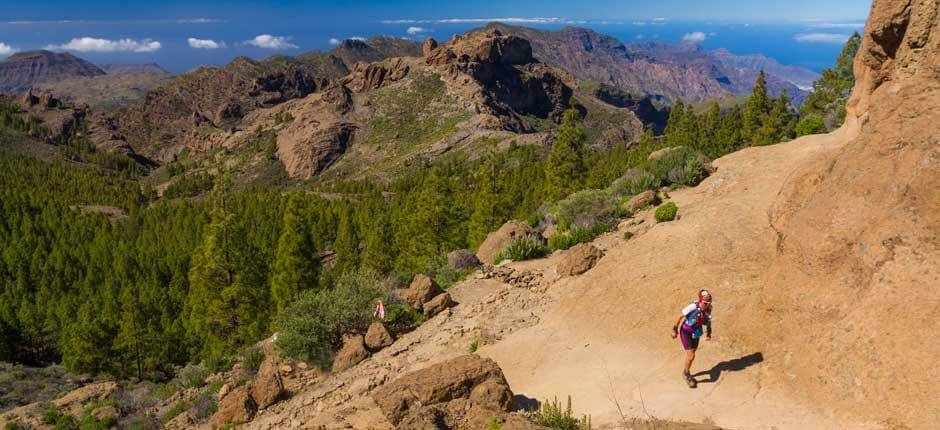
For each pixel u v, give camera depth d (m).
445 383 12.69
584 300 18.75
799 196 15.37
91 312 75.06
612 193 30.91
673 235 19.36
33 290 100.50
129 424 23.27
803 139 27.14
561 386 14.16
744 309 13.36
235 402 18.92
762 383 11.12
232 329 56.69
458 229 62.03
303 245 59.62
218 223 59.34
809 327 11.16
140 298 81.31
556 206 34.44
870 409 9.18
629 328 15.88
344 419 15.50
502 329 18.81
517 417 11.15
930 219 10.23
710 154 64.12
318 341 21.77
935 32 12.23
